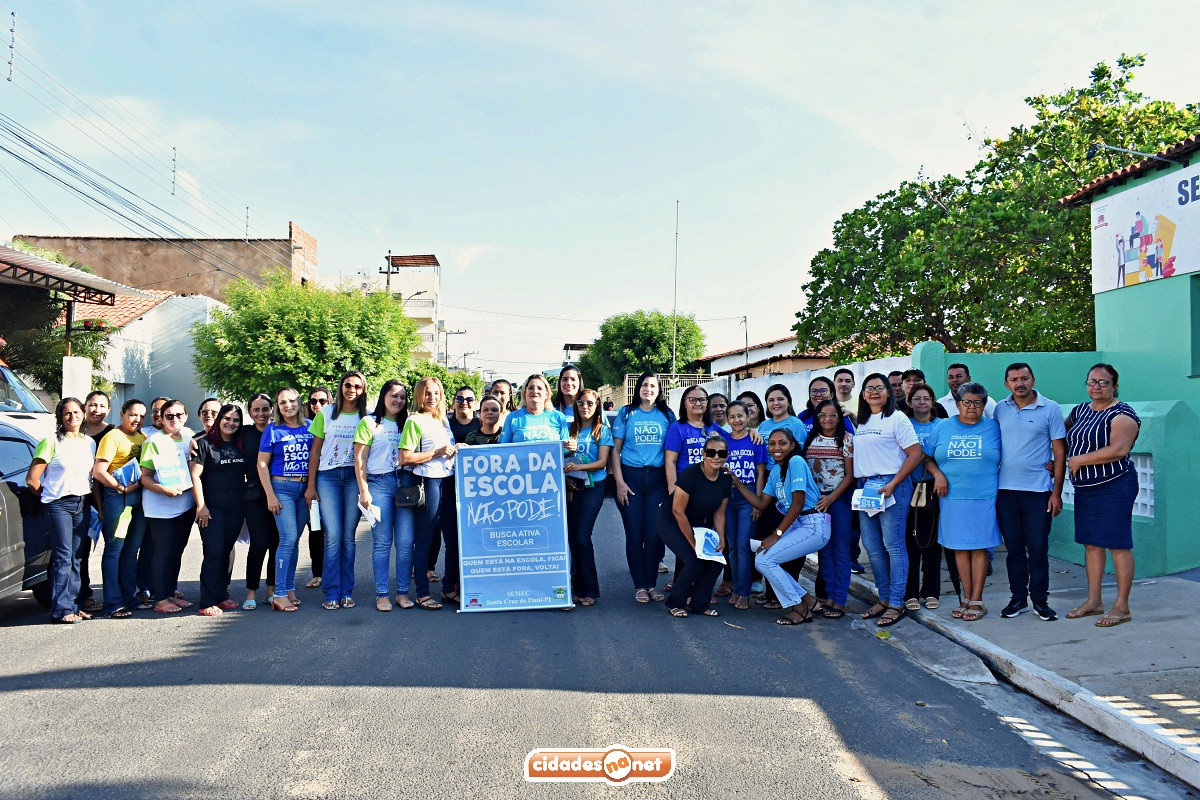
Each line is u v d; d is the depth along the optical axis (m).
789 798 3.94
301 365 25.88
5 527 6.79
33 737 4.53
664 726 4.79
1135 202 11.10
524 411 8.05
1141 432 8.32
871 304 18.09
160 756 4.29
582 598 7.88
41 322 20.67
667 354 55.06
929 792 4.06
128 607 7.45
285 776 4.07
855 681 5.70
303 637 6.61
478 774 4.11
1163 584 7.77
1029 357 11.38
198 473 7.38
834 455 7.55
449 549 7.99
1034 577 6.87
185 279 40.88
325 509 7.57
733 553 7.86
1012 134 17.44
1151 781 4.29
